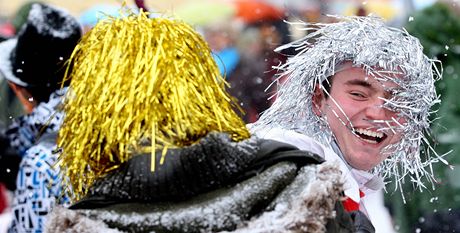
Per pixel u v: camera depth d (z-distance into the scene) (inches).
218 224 164.2
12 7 663.1
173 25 179.2
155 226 165.0
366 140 221.1
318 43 226.2
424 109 224.4
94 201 169.6
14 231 298.5
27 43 315.9
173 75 173.0
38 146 293.7
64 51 317.1
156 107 171.2
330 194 166.6
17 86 321.7
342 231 173.9
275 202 167.0
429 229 426.6
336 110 221.0
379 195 484.1
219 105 177.3
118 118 170.4
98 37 180.7
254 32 546.0
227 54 551.5
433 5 435.5
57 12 318.7
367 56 216.4
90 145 173.5
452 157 417.1
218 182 166.9
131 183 167.5
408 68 219.0
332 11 259.9
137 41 175.2
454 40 429.1
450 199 422.9
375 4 575.2
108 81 172.4
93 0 661.9
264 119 227.9
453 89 422.0
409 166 236.2
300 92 226.8
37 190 290.0
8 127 364.5
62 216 166.1
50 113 311.6
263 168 169.2
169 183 165.9
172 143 170.4
